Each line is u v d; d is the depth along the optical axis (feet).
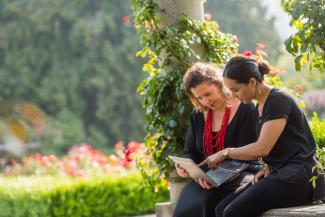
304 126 11.60
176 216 13.02
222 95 13.12
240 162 13.14
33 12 81.51
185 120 15.61
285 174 11.17
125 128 80.43
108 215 26.94
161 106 15.80
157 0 15.90
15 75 79.92
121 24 82.17
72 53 81.00
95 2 82.69
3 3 81.71
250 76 11.30
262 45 16.75
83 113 80.18
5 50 80.59
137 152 17.31
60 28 81.25
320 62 13.66
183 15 15.85
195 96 13.21
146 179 17.12
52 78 80.12
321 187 11.48
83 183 26.96
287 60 58.65
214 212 12.68
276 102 11.28
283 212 10.82
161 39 15.62
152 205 27.30
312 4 12.69
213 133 13.39
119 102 80.18
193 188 13.17
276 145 11.43
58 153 73.31
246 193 11.36
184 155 13.97
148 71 16.80
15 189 28.30
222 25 86.48
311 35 12.80
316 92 60.70
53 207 26.63
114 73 80.33
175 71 15.58
